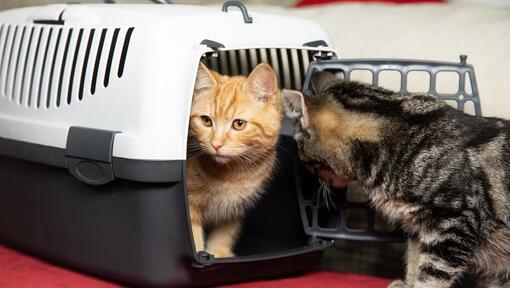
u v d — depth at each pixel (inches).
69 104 44.3
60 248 45.8
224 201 48.0
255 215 53.1
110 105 42.3
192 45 41.8
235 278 44.5
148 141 40.6
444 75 49.3
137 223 41.7
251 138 46.5
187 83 41.3
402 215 44.1
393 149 43.6
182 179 41.3
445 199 42.2
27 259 48.1
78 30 44.9
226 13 44.5
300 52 51.4
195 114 46.1
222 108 45.6
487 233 42.9
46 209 46.1
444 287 43.0
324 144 45.0
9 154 47.3
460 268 42.8
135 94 41.2
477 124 43.8
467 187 42.1
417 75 50.0
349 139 44.5
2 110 48.6
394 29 52.9
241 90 46.1
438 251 42.8
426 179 42.5
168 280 42.3
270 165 49.0
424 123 43.6
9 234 49.2
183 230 41.8
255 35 44.2
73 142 43.1
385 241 46.9
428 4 58.2
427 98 44.7
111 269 43.5
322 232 47.3
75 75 44.2
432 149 42.8
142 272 42.1
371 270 52.1
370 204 46.4
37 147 45.3
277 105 47.4
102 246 43.6
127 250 42.4
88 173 42.8
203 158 46.4
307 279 46.3
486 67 48.8
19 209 47.8
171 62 41.1
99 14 44.8
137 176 40.9
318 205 47.3
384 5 57.9
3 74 48.9
